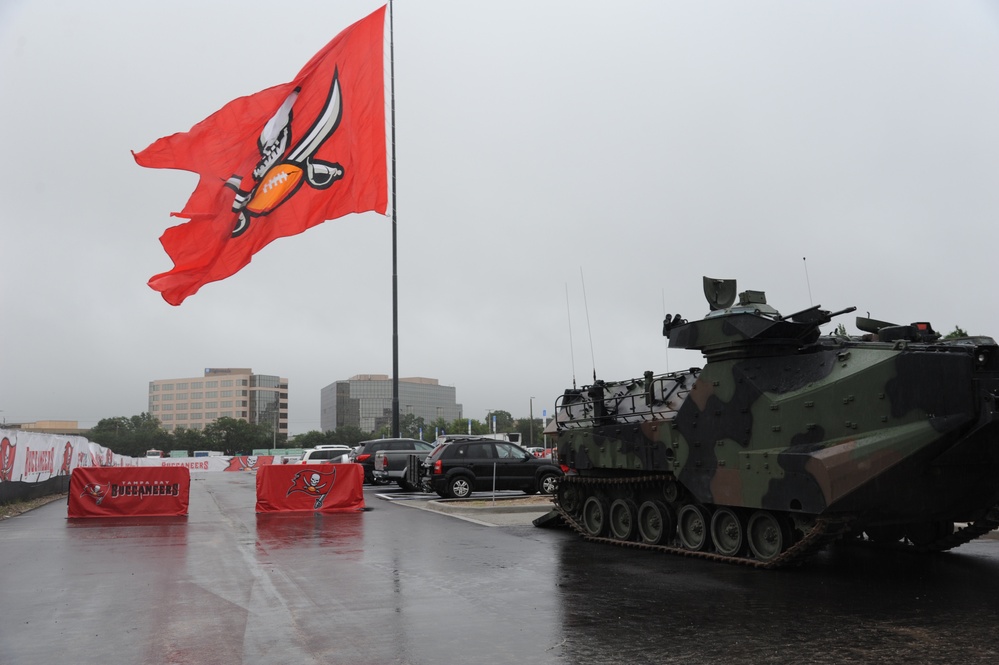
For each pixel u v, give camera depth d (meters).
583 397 15.45
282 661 6.44
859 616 7.78
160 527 16.17
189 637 7.19
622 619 7.76
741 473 10.73
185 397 158.62
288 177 16.88
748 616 7.82
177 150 16.11
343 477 19.75
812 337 11.46
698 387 11.72
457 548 12.77
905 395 9.18
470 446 22.83
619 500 13.38
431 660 6.43
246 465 57.78
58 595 9.11
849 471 9.19
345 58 17.39
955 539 11.17
